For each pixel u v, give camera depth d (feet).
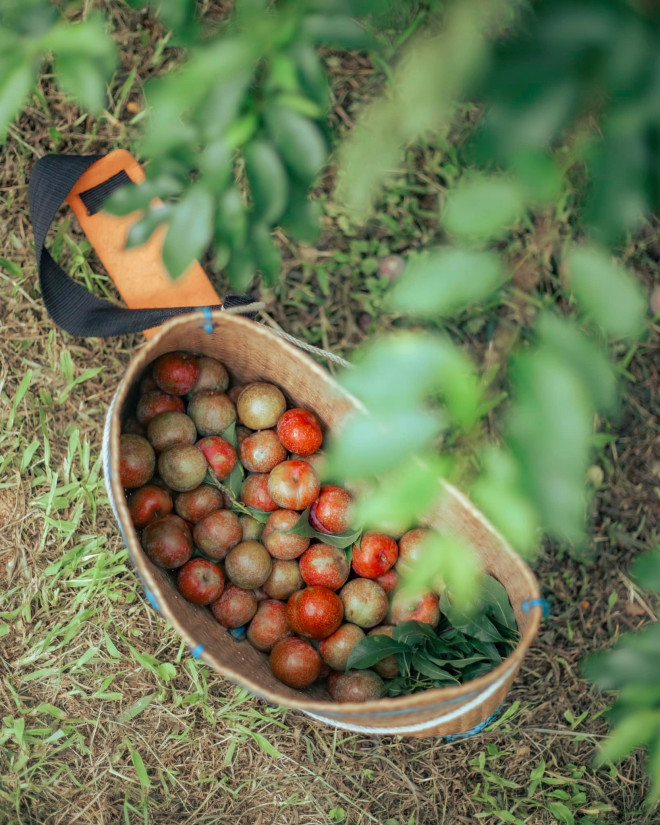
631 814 6.93
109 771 6.64
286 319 7.64
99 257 6.80
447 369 2.09
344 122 7.43
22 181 7.29
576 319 7.36
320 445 5.85
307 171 3.07
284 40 2.74
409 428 2.06
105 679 6.68
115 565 6.90
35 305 7.19
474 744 7.02
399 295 2.17
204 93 2.73
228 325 5.46
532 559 7.28
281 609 5.74
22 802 6.53
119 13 7.28
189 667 6.81
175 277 3.08
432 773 6.95
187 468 5.48
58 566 6.79
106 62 2.82
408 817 6.86
